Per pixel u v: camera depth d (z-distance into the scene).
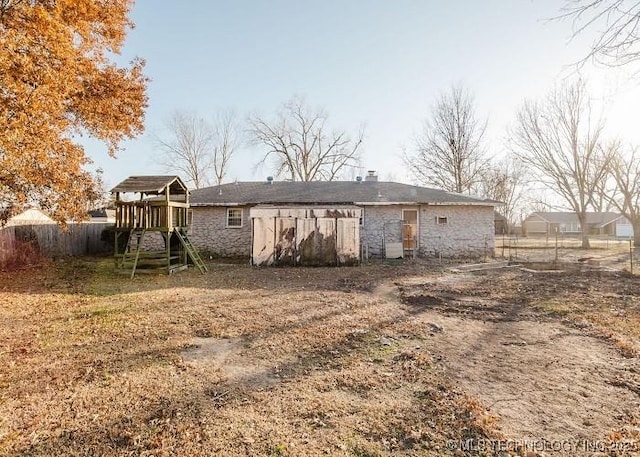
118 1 14.22
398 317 7.21
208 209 19.33
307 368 4.71
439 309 7.88
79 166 11.63
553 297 8.89
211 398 3.89
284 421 3.43
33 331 6.42
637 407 3.64
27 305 8.43
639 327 6.33
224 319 7.12
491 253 18.64
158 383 4.27
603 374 4.45
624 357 5.01
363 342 5.71
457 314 7.46
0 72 8.60
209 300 8.88
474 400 3.79
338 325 6.65
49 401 3.85
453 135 32.94
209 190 21.17
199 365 4.83
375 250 18.64
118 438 3.19
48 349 5.48
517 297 8.96
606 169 26.02
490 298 8.91
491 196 43.72
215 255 19.17
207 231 19.28
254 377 4.44
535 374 4.47
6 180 10.33
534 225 62.59
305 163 39.06
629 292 9.46
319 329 6.41
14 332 6.37
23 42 9.12
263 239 15.83
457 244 18.67
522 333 6.16
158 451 2.98
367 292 9.84
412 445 3.05
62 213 11.54
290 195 19.83
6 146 8.57
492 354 5.18
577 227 61.97
